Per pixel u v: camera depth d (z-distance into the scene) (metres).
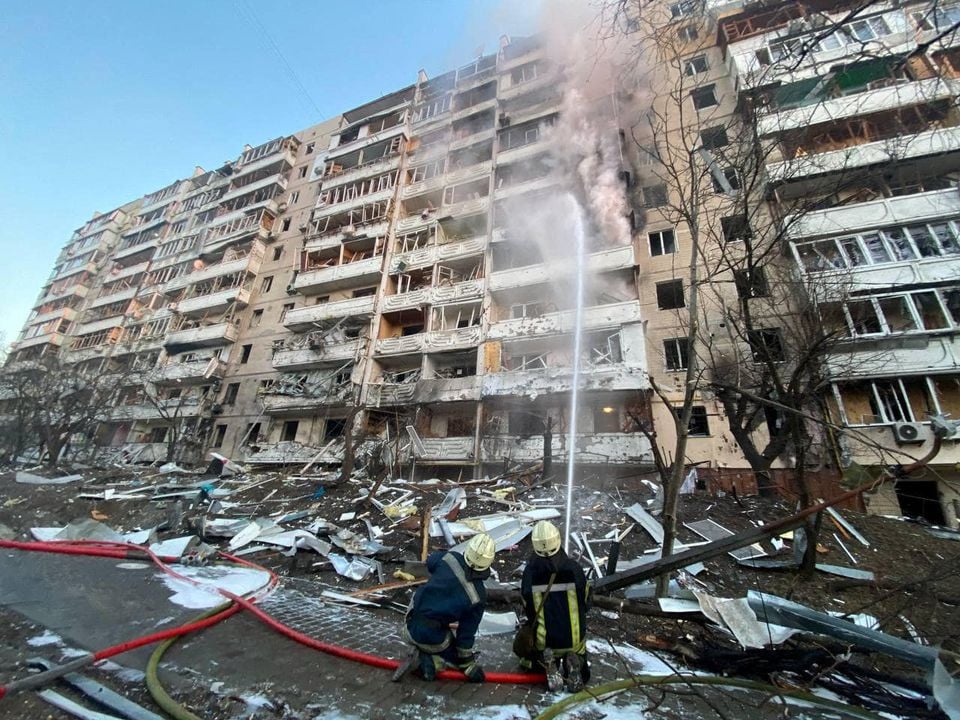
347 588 5.80
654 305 15.13
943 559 6.21
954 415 10.52
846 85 11.39
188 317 28.09
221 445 21.86
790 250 11.41
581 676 2.90
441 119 24.41
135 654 3.22
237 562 6.62
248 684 2.81
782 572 5.89
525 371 15.35
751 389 9.45
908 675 3.42
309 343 20.72
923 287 11.17
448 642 3.02
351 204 23.84
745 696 3.03
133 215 40.44
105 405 24.52
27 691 2.52
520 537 7.25
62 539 7.67
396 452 14.56
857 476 6.35
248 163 32.34
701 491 9.29
